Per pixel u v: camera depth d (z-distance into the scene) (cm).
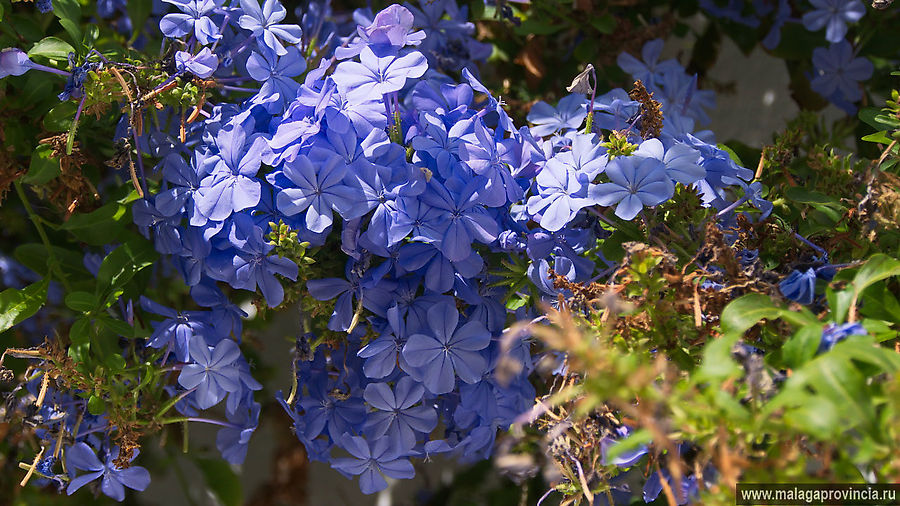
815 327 55
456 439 66
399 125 62
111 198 66
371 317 63
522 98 75
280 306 65
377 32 63
